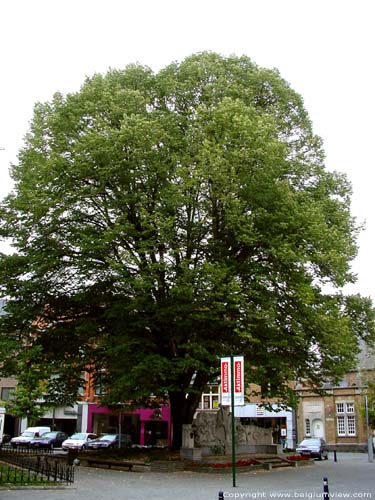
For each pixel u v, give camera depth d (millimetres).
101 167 24969
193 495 16609
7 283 25766
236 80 29406
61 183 25047
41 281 26531
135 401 27531
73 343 27391
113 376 25875
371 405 41875
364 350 54438
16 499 14609
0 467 20297
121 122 25094
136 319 25656
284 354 25797
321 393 27969
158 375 24141
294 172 28109
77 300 26297
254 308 23766
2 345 23641
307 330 25016
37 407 24062
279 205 24734
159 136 25281
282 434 51250
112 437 41688
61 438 49094
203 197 25516
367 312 28828
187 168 24328
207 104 27922
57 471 19719
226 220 24688
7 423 59344
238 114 25469
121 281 25562
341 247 25469
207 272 22969
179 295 23312
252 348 24828
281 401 26344
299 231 24688
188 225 25641
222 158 23953
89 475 21875
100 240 23844
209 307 23250
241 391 19453
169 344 26531
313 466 29875
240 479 21672
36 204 24062
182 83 28094
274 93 29906
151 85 29141
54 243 26047
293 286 24125
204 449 28344
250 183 24391
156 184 25859
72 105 27938
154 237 24969
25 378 23562
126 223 24453
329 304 25203
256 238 23469
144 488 18203
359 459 40594
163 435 53469
